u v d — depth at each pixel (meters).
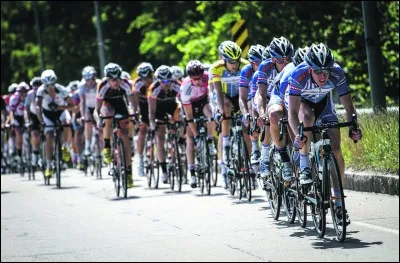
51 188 42.72
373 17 38.56
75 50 101.81
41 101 43.38
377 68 38.47
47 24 105.12
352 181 30.39
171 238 22.92
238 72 30.88
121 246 22.19
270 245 20.77
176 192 35.41
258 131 26.84
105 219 28.25
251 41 57.19
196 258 19.58
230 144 31.45
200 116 34.38
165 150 38.50
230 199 31.00
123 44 98.75
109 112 36.88
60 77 102.19
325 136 20.83
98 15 75.69
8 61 110.56
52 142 44.38
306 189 22.39
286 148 23.61
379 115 33.44
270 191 25.62
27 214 31.59
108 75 36.53
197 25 60.62
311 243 20.69
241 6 57.03
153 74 39.00
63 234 25.39
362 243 20.19
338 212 20.44
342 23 56.84
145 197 34.41
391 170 29.30
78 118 49.84
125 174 34.78
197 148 33.94
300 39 57.41
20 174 54.31
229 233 23.06
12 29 107.50
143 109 39.31
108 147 37.06
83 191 39.59
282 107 23.39
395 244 19.84
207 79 33.97
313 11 57.50
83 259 20.48
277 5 57.50
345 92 21.62
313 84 21.39
